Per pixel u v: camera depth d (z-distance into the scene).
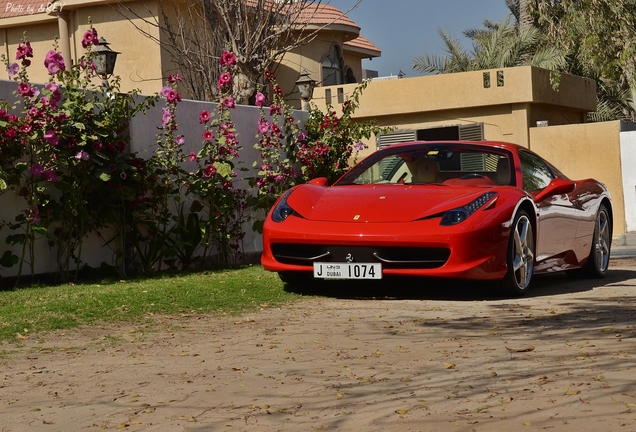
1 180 6.86
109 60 10.20
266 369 4.04
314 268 6.52
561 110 19.30
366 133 11.19
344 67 24.28
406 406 3.29
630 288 7.38
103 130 7.87
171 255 8.66
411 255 6.34
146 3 18.64
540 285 7.80
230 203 9.22
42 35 20.56
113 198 7.98
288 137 10.45
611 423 2.96
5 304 6.08
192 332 5.11
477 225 6.31
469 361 4.13
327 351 4.46
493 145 7.44
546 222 7.20
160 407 3.36
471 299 6.62
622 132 15.89
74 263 7.99
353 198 6.80
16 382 3.84
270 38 13.64
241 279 7.66
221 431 3.02
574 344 4.48
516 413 3.14
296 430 3.01
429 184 7.11
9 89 7.49
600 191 8.41
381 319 5.54
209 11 14.07
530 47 27.05
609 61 21.42
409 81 17.62
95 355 4.44
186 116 9.23
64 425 3.14
